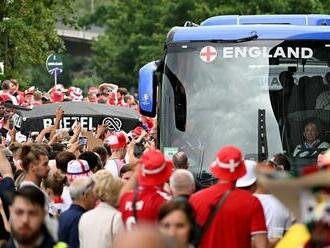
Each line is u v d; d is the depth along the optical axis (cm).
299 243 1727
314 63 3822
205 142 3778
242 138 3781
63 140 4350
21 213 1798
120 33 16062
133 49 15638
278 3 12669
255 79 3806
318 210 1452
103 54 16400
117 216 2416
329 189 1443
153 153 2342
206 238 2275
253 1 12800
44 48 8356
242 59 3819
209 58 3812
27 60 8325
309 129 3800
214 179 3741
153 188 2341
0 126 4959
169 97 3819
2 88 6203
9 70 8156
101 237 2414
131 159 3550
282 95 3806
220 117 3788
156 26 14675
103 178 2438
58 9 9062
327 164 1532
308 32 3828
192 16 13262
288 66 3822
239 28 3844
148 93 3872
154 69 3891
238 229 2269
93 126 5216
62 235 2494
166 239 1289
